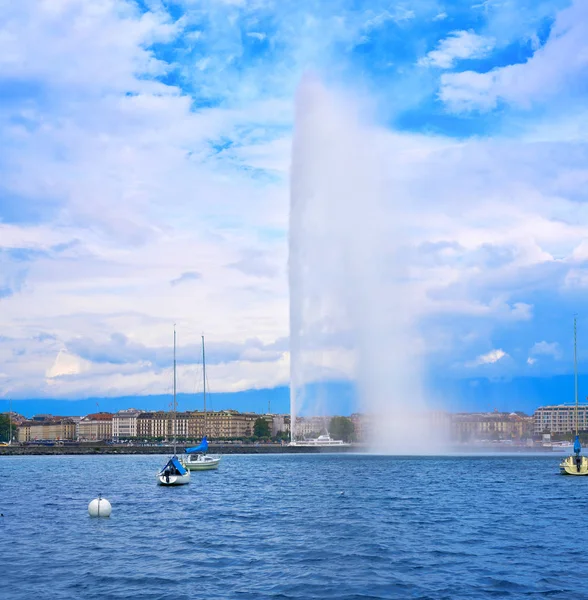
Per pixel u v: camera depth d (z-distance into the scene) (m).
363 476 108.31
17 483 101.50
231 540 47.75
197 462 126.81
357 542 46.62
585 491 82.31
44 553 43.66
